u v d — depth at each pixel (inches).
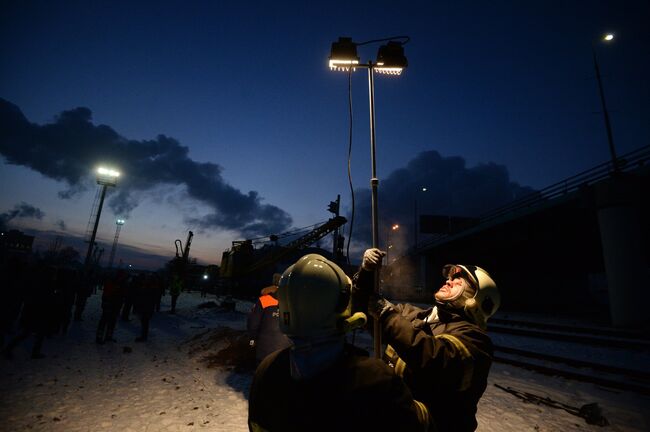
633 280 592.7
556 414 196.5
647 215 668.1
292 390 39.5
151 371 249.6
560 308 1266.0
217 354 289.9
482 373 52.2
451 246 1421.0
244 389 216.8
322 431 36.5
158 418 168.7
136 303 369.7
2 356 252.7
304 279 42.3
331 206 808.3
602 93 690.2
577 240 932.6
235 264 797.2
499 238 1091.9
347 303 43.9
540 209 852.0
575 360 315.6
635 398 227.1
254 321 195.0
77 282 479.2
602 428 179.3
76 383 211.8
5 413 162.2
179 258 1050.1
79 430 151.9
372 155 114.0
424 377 50.6
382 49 131.2
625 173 620.7
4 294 276.7
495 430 171.9
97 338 330.0
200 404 189.5
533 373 291.3
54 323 271.0
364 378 38.2
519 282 1533.0
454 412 51.7
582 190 689.6
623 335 483.8
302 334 40.3
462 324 58.3
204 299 1168.8
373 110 124.8
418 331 51.9
